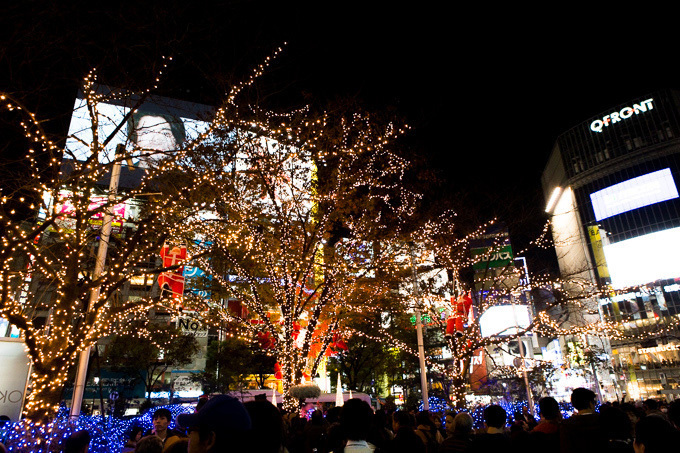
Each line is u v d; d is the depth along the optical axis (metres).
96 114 9.59
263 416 2.55
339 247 15.96
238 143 12.05
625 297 79.88
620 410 4.87
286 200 15.15
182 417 2.68
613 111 91.19
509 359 40.12
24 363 10.59
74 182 9.31
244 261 15.84
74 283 9.88
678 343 72.06
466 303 18.62
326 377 30.25
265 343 17.97
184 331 37.22
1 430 8.04
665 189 81.81
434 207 19.06
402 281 19.25
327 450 5.49
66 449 5.19
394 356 40.28
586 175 92.00
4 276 8.45
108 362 35.12
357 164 15.69
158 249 10.88
